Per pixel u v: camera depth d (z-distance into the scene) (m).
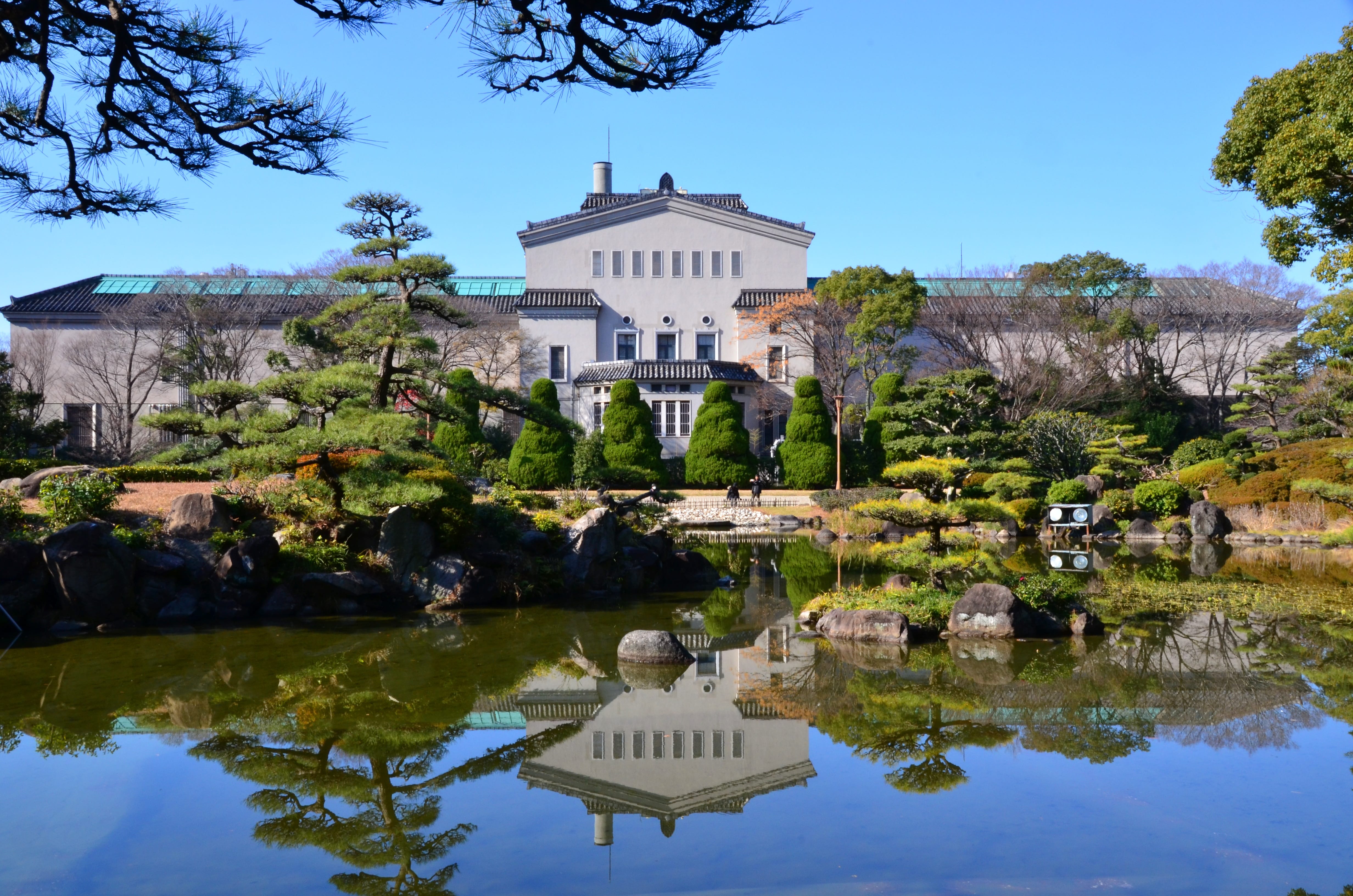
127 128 8.26
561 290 46.91
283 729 9.59
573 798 7.75
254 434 14.72
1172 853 6.49
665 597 18.09
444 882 6.17
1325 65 17.30
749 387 44.25
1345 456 28.34
